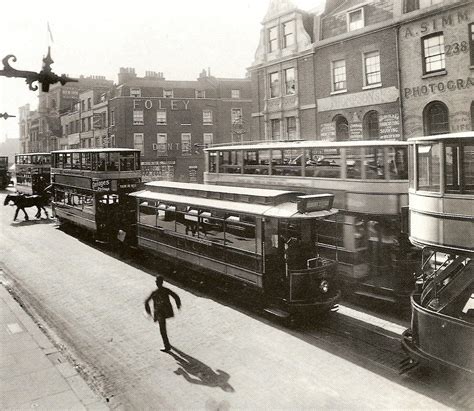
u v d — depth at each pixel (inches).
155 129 1932.8
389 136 888.3
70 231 980.6
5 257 728.3
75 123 2427.4
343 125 996.6
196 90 2016.5
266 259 447.8
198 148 1987.0
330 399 293.1
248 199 494.3
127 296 520.7
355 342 386.9
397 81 863.7
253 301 484.1
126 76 1988.2
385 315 453.1
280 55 1110.4
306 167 574.9
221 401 292.5
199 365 345.7
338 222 527.5
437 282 339.0
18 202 1122.7
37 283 579.2
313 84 1034.7
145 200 679.1
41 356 345.1
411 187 368.5
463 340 290.5
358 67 937.5
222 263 512.4
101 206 801.6
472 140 310.8
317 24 1021.2
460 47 763.4
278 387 310.2
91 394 288.0
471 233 314.0
